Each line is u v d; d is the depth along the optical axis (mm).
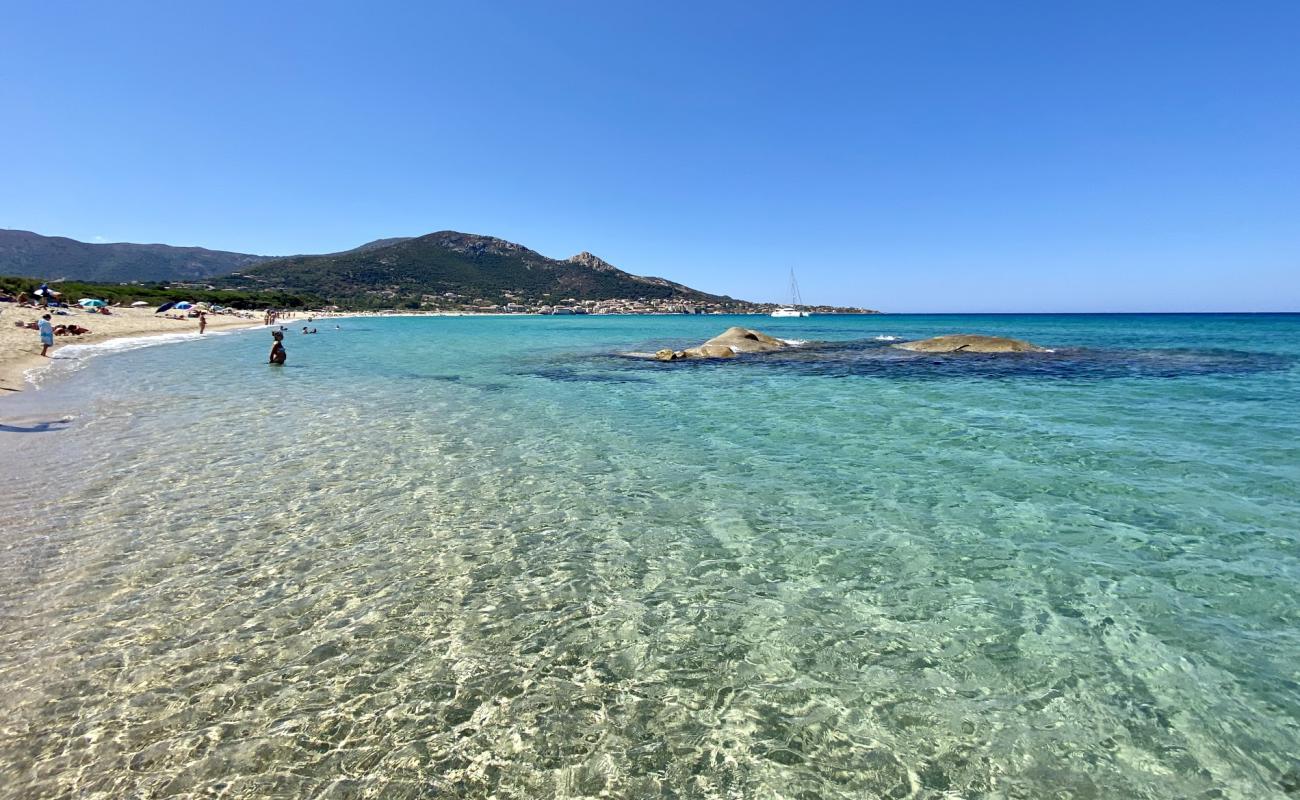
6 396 18297
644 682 4855
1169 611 5898
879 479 10273
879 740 4230
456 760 4000
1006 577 6652
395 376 26172
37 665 4930
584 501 9234
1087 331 68250
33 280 72625
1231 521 8141
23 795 3656
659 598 6223
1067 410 16406
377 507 8914
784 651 5297
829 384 22719
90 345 36188
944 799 3732
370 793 3709
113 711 4418
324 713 4434
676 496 9461
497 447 12727
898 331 73375
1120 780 3867
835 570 6855
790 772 3938
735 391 21156
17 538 7508
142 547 7316
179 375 24656
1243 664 5059
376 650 5250
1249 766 3969
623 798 3717
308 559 7078
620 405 18250
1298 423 14375
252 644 5312
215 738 4168
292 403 18250
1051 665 5078
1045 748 4145
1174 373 24953
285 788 3744
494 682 4828
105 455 11625
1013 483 9938
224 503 8977
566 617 5844
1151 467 10742
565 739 4215
